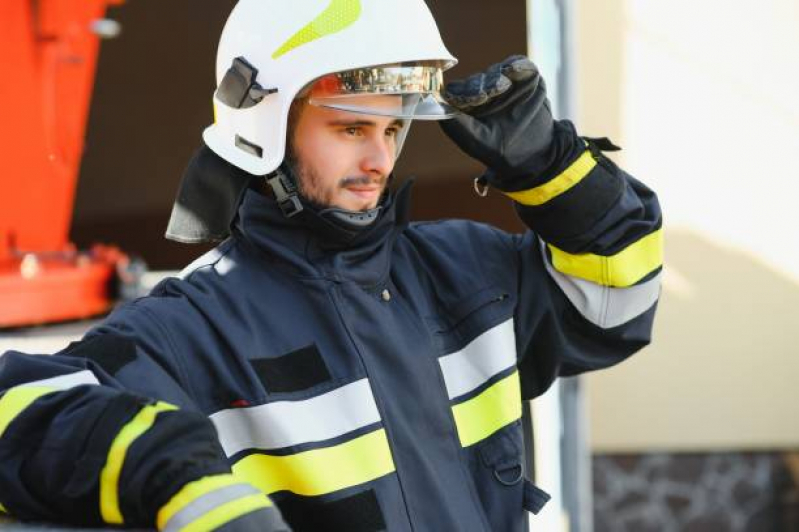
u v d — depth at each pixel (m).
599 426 14.20
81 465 3.95
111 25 10.64
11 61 10.04
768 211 13.93
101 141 13.41
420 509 4.93
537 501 5.35
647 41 13.87
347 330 4.98
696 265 14.02
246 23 5.20
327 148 4.95
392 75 4.93
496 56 11.40
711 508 14.27
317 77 4.89
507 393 5.41
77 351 4.61
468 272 5.60
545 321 5.83
